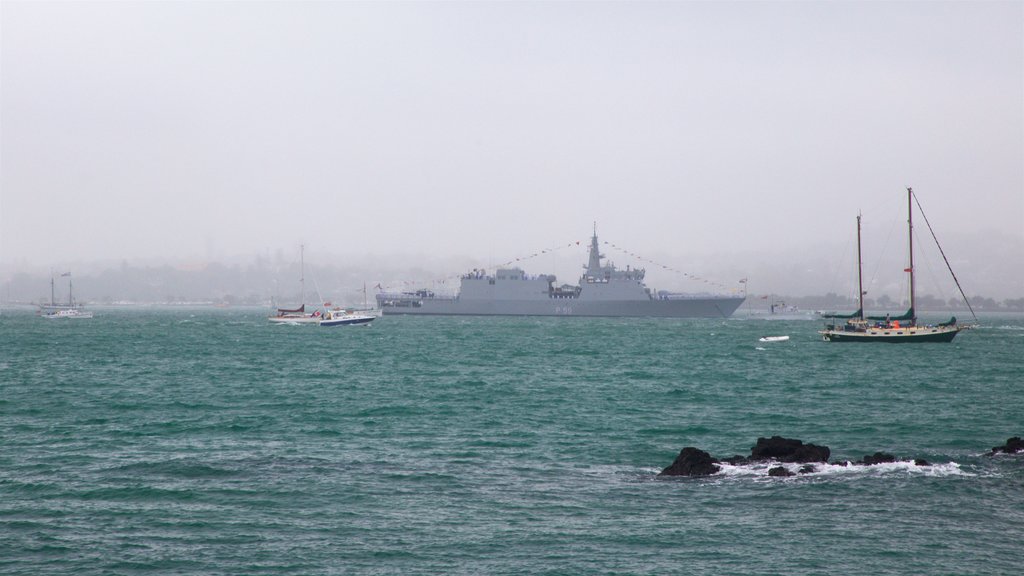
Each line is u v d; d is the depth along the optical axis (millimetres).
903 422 100250
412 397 124812
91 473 71500
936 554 51875
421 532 55875
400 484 68000
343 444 85500
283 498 63844
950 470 71250
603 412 108750
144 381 148750
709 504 61969
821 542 53938
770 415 106250
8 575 48594
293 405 115500
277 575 48875
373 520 58406
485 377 156375
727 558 51312
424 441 87188
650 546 53281
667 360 198375
